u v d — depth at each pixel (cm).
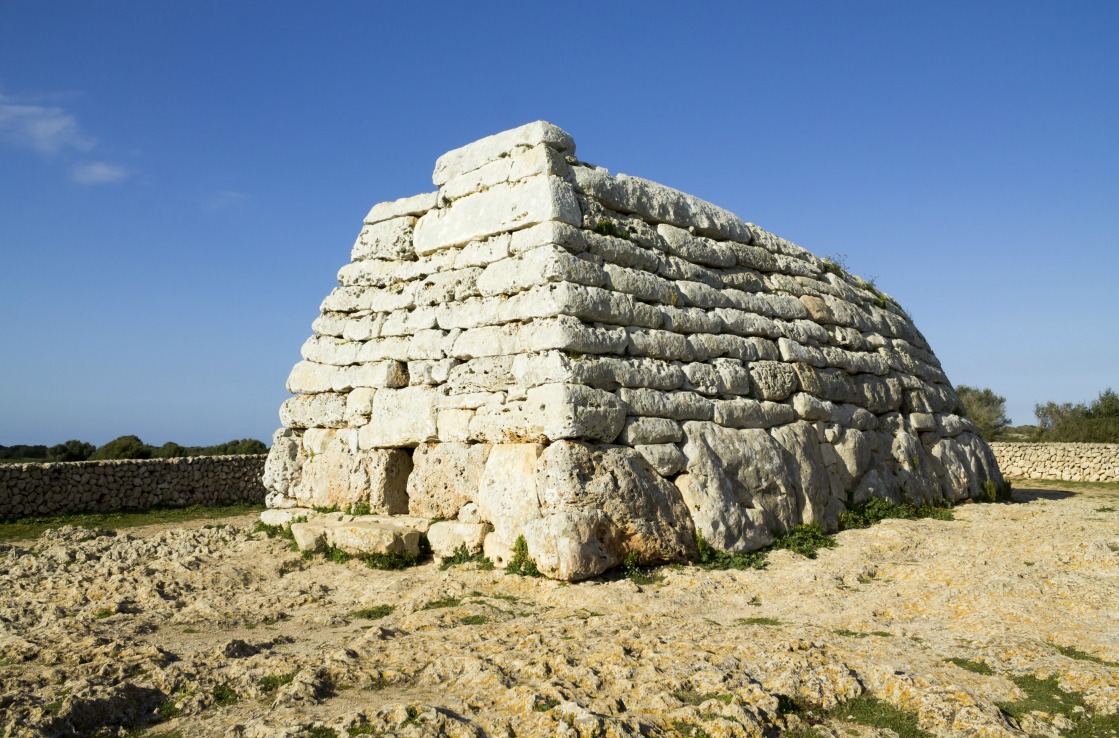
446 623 830
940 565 1056
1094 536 1212
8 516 1911
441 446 1223
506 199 1242
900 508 1551
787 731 556
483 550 1114
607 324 1183
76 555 1222
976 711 562
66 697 580
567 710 554
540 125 1247
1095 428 4097
